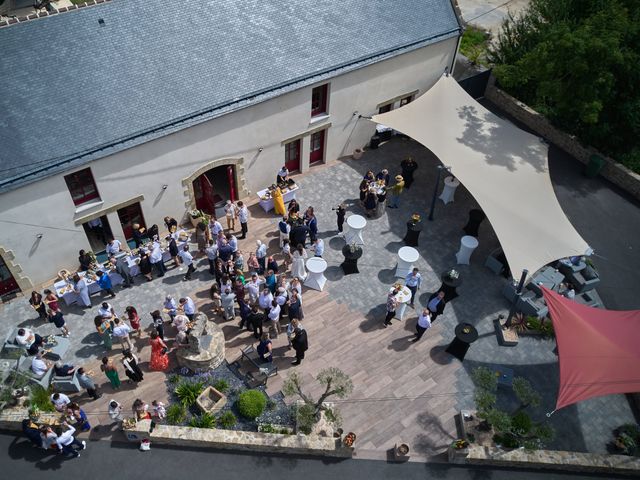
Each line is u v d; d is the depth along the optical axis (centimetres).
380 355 2178
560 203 2838
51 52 2117
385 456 1903
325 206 2741
